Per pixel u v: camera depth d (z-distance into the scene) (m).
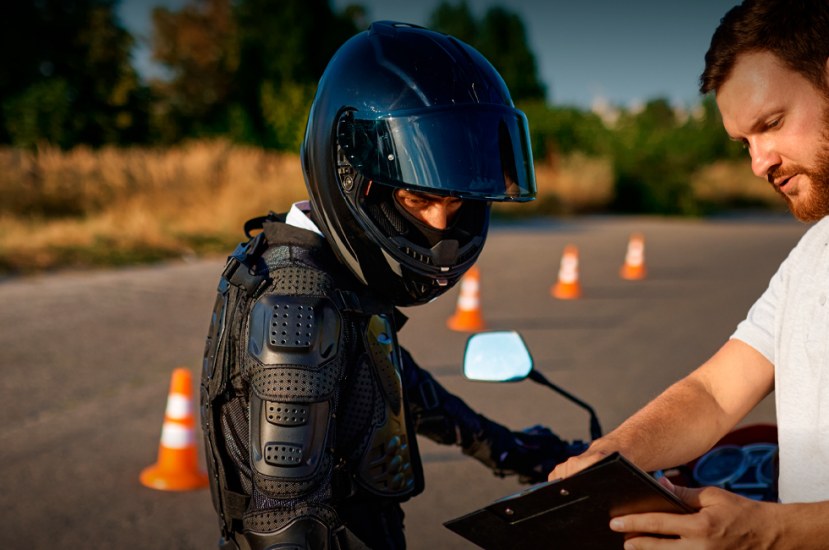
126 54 23.91
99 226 12.22
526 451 1.88
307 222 1.58
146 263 10.65
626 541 1.27
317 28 28.92
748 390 1.66
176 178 14.59
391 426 1.46
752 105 1.34
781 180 1.38
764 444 2.39
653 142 25.62
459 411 1.81
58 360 6.19
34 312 7.70
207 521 3.83
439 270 1.58
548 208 21.69
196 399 5.49
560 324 8.02
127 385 5.68
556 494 1.24
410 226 1.58
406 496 1.50
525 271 11.34
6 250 10.40
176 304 8.25
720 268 12.30
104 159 15.23
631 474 1.16
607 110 29.36
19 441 4.66
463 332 7.47
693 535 1.21
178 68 32.78
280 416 1.32
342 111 1.56
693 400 1.64
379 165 1.53
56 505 3.92
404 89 1.55
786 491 1.49
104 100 23.05
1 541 3.56
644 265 12.52
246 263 1.47
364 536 1.47
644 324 8.08
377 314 1.53
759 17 1.32
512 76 43.03
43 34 22.62
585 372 6.29
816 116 1.31
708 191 27.80
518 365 1.98
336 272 1.53
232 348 1.43
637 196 23.89
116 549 3.54
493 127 1.59
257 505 1.33
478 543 1.42
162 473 4.20
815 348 1.45
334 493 1.42
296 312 1.37
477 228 1.67
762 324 1.64
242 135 21.23
